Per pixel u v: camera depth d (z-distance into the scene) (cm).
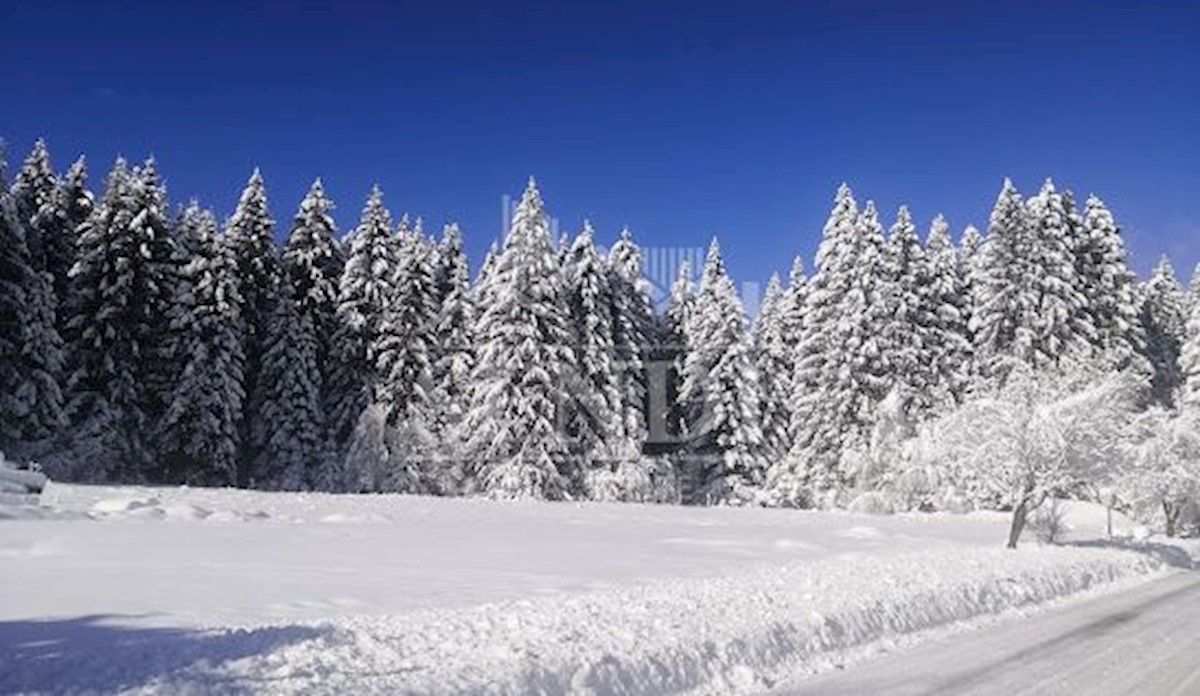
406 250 4634
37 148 4631
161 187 4288
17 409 3403
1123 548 2495
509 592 1205
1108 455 2361
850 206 4853
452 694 682
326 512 2394
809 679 885
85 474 3766
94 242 4028
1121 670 976
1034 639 1175
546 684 738
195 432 3994
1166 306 6081
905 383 4300
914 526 3106
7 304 3434
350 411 4503
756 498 4653
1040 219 4694
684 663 850
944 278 4997
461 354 4756
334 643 769
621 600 1081
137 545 1509
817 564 1612
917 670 944
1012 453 2305
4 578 1116
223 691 628
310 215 4809
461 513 2703
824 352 4669
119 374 3972
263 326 4650
